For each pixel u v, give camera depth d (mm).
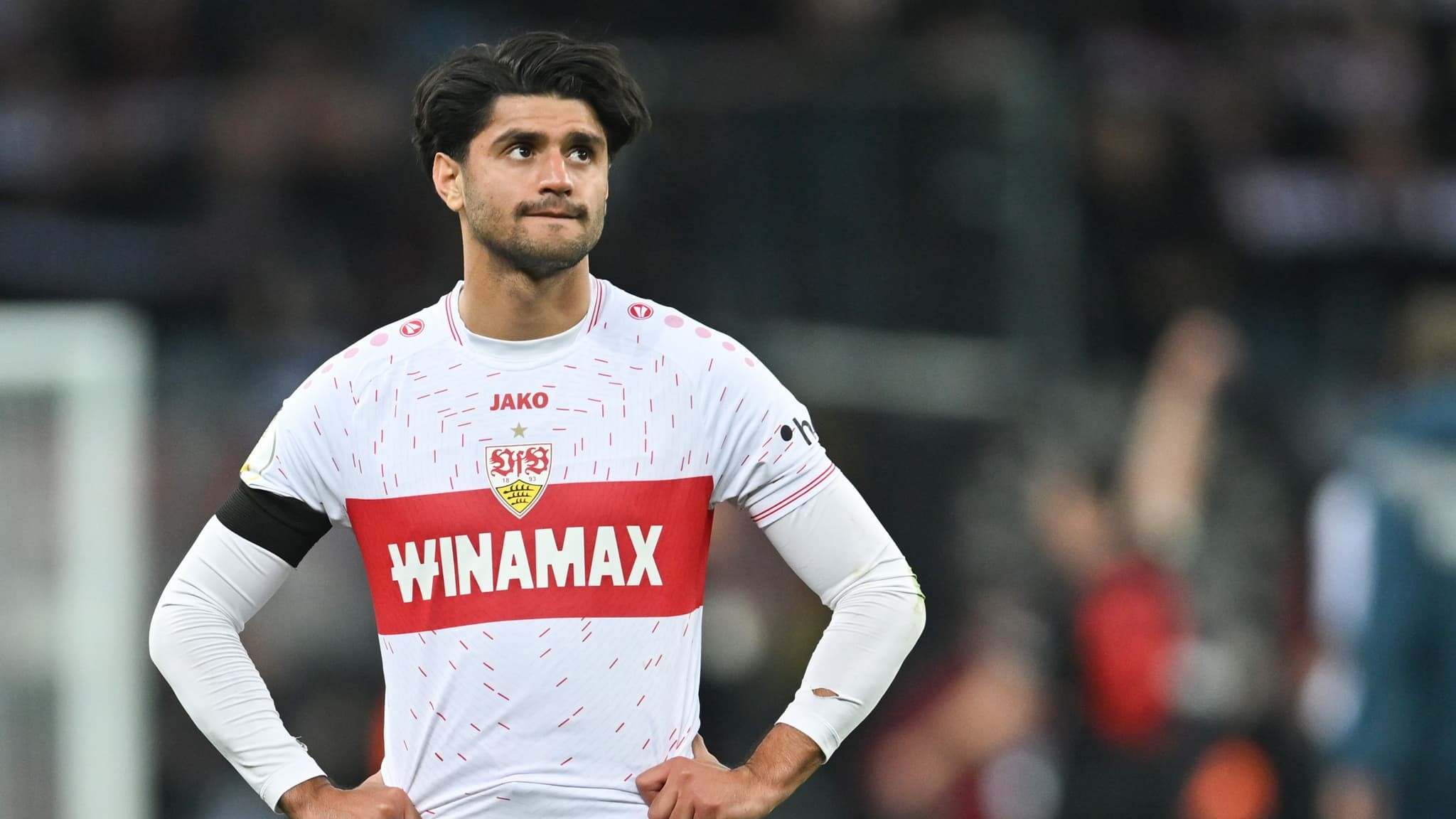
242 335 30125
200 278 31203
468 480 10242
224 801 25297
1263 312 32031
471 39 34438
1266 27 34875
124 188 32188
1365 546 20609
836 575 10617
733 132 29344
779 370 28328
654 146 29359
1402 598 20250
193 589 10617
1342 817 20984
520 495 10211
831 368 28438
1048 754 24391
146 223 32156
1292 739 24781
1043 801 24234
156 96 33094
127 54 33719
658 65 29500
